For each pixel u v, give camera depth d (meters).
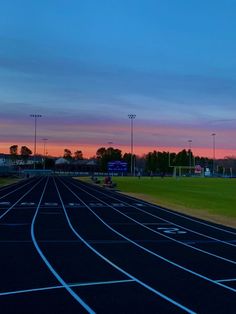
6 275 11.47
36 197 42.78
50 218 25.83
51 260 13.60
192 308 8.71
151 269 12.48
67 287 10.29
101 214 28.67
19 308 8.59
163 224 24.11
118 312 8.41
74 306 8.77
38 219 25.23
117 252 15.24
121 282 10.85
